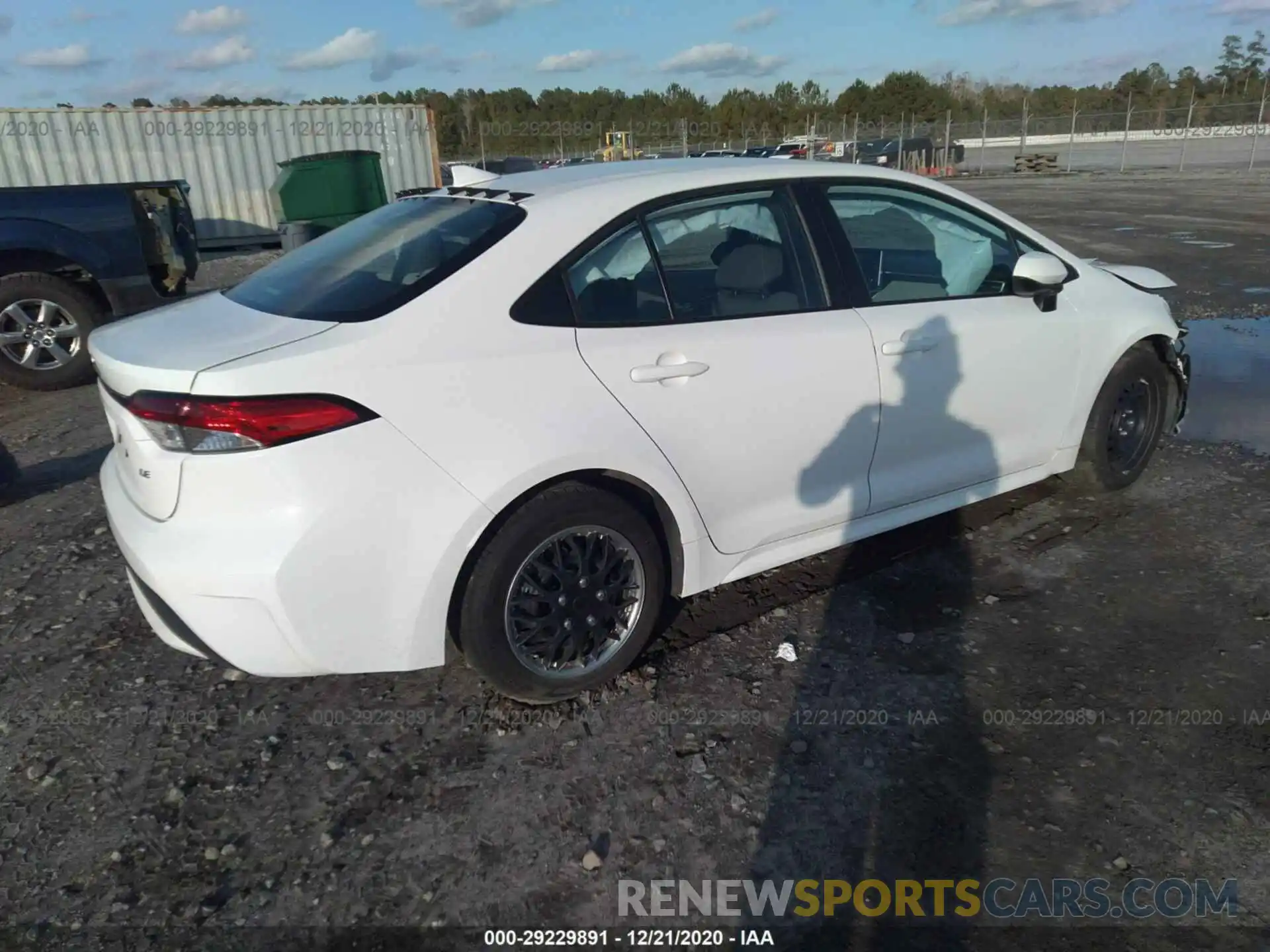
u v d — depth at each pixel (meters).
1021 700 2.91
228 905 2.25
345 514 2.43
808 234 3.30
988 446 3.79
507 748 2.78
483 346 2.62
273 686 3.12
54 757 2.79
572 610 2.87
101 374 2.77
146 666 3.27
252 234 18.03
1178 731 2.75
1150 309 4.24
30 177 16.14
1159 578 3.62
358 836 2.45
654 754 2.73
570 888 2.28
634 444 2.81
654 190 3.03
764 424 3.09
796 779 2.61
